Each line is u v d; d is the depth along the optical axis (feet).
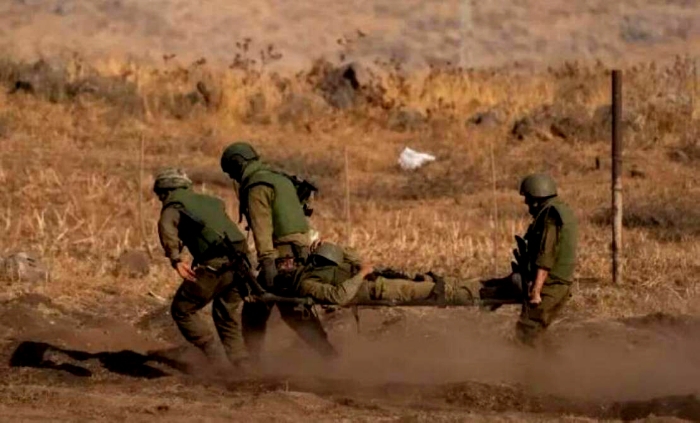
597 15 648.38
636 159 259.80
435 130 285.64
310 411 104.63
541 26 638.94
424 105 305.73
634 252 181.88
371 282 116.16
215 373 121.19
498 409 107.96
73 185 220.64
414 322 139.74
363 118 294.25
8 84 290.35
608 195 230.48
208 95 293.84
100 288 158.20
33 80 287.69
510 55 607.37
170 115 287.69
